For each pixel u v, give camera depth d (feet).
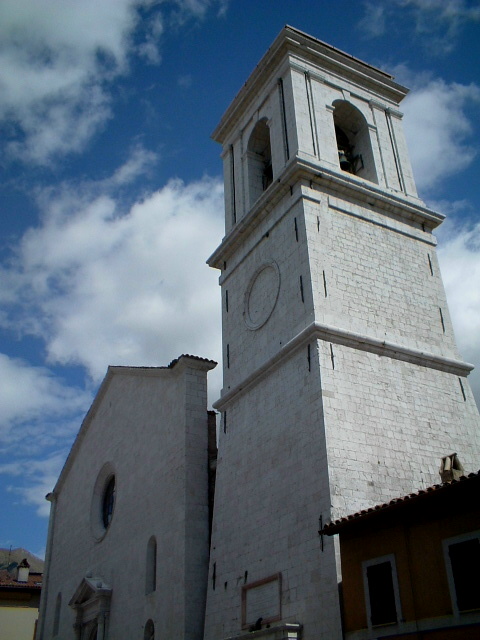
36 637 140.46
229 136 119.85
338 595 63.26
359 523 60.95
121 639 104.17
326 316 82.23
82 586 119.14
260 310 94.12
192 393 106.11
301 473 74.79
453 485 51.55
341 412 75.72
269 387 86.02
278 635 66.08
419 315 91.86
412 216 100.63
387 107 111.34
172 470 102.83
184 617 87.76
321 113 101.91
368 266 91.04
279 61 107.24
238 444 89.04
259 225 100.42
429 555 54.75
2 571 207.21
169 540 97.86
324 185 93.86
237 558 81.30
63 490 153.48
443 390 86.74
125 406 129.08
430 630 52.90
